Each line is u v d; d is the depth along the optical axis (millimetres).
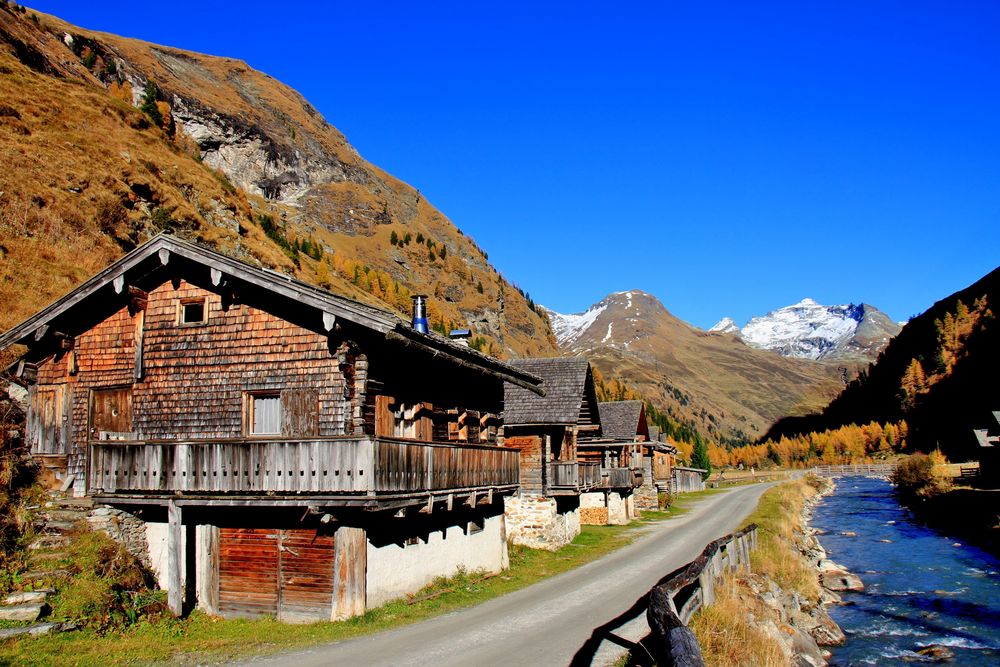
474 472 22562
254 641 15484
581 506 44031
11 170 41844
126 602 16453
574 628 16625
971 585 31797
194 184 68938
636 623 17047
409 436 20969
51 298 32125
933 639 23578
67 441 20625
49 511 18312
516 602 20203
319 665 13516
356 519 17469
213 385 19219
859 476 128625
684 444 146375
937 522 53969
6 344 20422
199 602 18219
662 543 34219
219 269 18922
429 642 15312
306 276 105250
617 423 48500
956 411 151000
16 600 14961
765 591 21109
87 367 20828
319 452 16672
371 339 18703
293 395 18344
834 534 49531
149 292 20344
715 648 12648
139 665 13422
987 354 158000
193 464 17609
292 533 17906
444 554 22219
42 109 54562
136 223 50469
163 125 100438
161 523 19156
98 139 57500
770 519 42031
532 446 33344
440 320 175000
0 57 60750
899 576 34250
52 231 38844
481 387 27156
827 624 24047
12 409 21625
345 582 17234
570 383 35312
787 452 180875
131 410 20266
